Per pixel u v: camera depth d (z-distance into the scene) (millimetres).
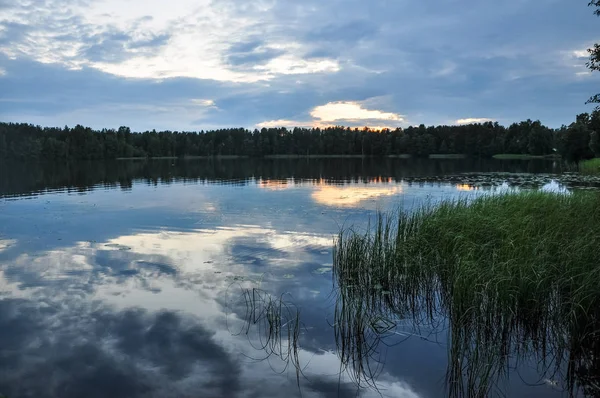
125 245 10695
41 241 11188
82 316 6402
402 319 6398
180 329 5945
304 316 6375
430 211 10781
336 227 12609
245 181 29188
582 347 5281
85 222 13805
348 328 5676
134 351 5352
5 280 8055
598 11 13109
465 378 4738
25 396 4438
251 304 6801
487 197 12203
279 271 8500
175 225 13211
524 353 5395
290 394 4426
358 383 4633
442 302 7133
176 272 8469
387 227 9703
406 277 7422
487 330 5688
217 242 10961
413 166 50938
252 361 5098
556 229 8000
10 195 21125
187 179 31297
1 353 5332
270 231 12211
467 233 8094
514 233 7668
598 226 7645
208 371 4883
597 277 5719
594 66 13484
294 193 21406
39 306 6797
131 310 6609
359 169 44531
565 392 4484
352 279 7914
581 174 32375
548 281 6070
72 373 4867
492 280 5941
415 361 5113
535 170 40219
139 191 22844
